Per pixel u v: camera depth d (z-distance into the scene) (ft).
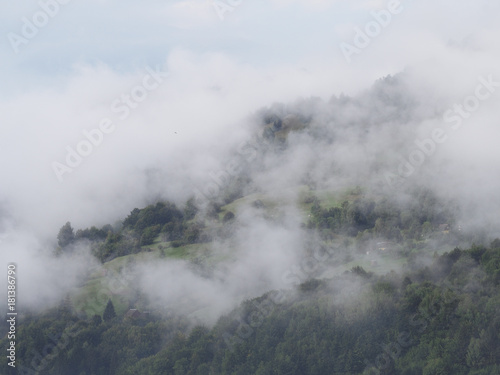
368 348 407.64
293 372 408.46
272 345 435.94
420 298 427.74
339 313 435.94
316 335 426.92
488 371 362.53
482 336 375.66
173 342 483.92
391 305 428.15
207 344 460.96
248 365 427.33
